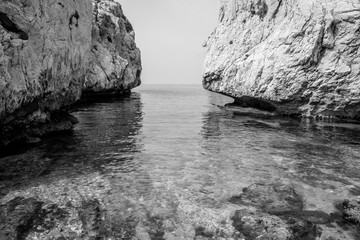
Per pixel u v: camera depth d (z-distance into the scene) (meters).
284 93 21.56
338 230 6.44
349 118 20.42
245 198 8.02
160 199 7.89
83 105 31.98
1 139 11.98
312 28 20.12
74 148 13.00
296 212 7.23
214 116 24.92
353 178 9.60
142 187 8.73
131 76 46.03
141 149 13.32
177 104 38.12
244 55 26.25
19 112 12.14
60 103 16.33
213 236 6.17
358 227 6.57
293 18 21.94
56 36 14.27
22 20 11.11
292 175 9.90
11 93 10.56
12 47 10.59
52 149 12.69
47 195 7.95
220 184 9.05
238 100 30.64
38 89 12.63
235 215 7.04
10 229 6.23
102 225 6.51
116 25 44.94
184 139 15.62
